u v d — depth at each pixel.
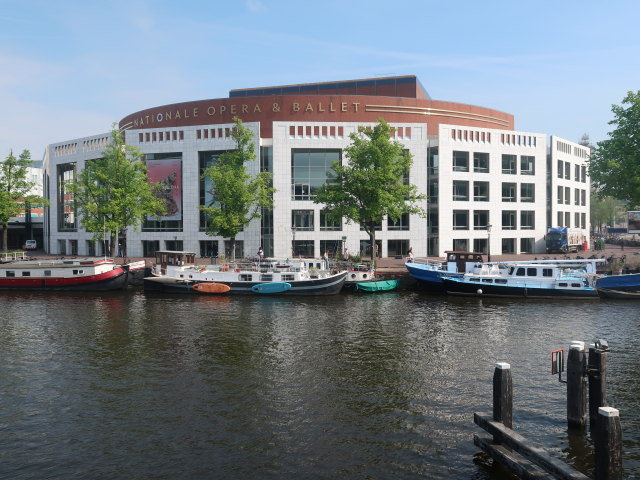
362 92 90.19
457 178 74.12
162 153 74.19
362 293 46.69
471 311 37.72
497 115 88.44
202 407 18.75
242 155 57.56
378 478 13.96
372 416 17.95
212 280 45.97
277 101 75.12
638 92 50.00
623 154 49.34
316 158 71.31
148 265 56.25
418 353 25.91
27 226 104.81
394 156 50.53
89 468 14.48
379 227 71.50
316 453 15.31
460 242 75.75
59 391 20.41
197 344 27.62
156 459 14.98
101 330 31.05
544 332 30.67
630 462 14.80
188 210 73.12
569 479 11.87
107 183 57.72
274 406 18.86
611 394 20.03
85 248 82.56
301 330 31.12
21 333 30.20
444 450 15.50
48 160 98.25
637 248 89.44
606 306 39.69
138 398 19.62
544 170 80.38
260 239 70.88
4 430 16.92
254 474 14.14
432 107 79.44
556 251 77.38
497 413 15.07
